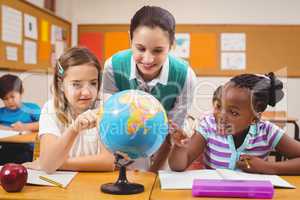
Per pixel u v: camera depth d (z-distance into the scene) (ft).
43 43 11.35
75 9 14.87
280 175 4.14
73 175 3.89
